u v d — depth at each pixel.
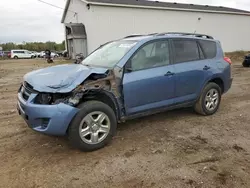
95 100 3.85
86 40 21.89
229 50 29.09
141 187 2.89
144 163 3.40
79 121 3.59
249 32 30.56
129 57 4.14
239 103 6.44
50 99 3.51
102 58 4.57
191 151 3.73
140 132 4.49
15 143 4.10
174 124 4.88
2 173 3.21
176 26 24.45
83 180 3.04
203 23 26.28
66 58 27.89
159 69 4.44
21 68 20.19
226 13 27.77
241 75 11.76
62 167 3.34
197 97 5.14
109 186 2.92
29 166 3.37
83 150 3.73
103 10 20.42
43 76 3.88
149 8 22.39
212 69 5.25
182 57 4.87
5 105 6.59
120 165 3.36
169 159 3.50
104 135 3.87
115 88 3.93
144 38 4.54
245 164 3.36
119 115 4.11
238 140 4.13
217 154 3.64
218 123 4.94
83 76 3.63
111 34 21.11
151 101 4.39
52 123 3.44
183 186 2.88
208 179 3.02
